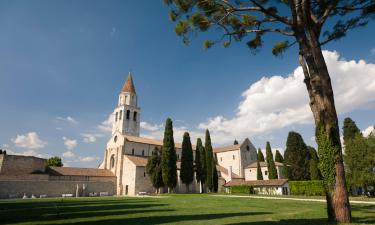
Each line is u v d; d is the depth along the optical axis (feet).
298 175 221.66
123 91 265.34
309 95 50.90
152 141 251.60
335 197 42.98
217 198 132.05
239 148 269.85
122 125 248.52
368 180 126.11
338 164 43.88
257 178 238.89
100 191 202.39
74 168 212.43
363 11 50.70
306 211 66.18
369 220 45.27
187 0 52.11
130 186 203.62
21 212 69.87
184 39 56.54
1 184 155.43
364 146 130.21
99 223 48.62
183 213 65.46
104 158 241.55
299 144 230.27
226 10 53.62
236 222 47.85
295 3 49.26
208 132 224.33
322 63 47.80
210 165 213.66
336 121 45.60
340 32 54.44
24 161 178.50
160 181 186.19
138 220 52.70
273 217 54.65
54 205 94.53
